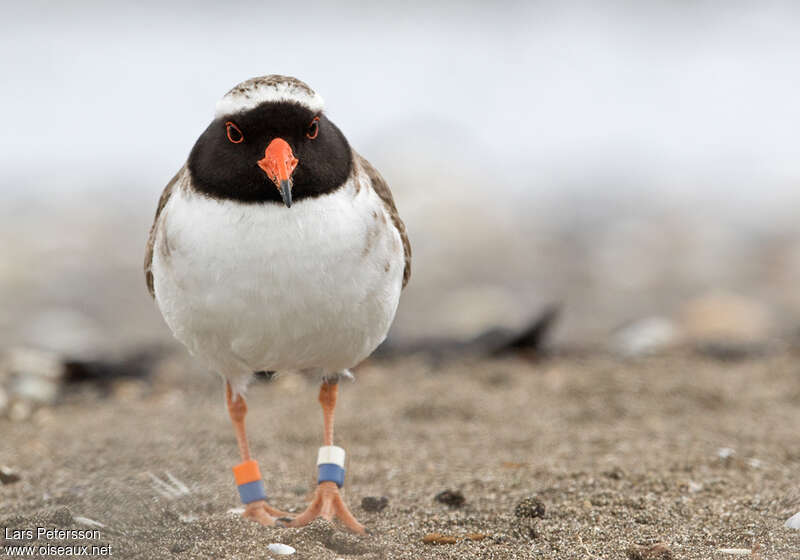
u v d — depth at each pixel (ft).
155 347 50.67
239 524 26.21
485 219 81.66
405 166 88.33
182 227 23.95
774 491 29.14
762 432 35.65
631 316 58.95
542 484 30.30
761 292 65.62
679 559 24.14
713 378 42.91
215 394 42.55
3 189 95.09
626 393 41.06
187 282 24.06
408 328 54.75
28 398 41.75
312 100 23.80
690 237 80.74
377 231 24.54
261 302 23.80
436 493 30.04
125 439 35.53
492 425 37.78
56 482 30.91
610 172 101.19
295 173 23.53
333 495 27.32
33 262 73.87
